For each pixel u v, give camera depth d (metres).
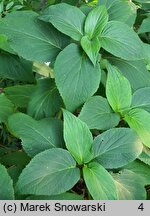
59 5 0.69
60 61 0.64
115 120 0.64
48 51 0.68
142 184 0.60
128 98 0.66
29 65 0.74
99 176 0.55
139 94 0.68
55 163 0.55
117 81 0.65
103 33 0.68
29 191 0.52
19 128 0.61
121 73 0.69
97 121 0.62
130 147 0.58
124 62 0.70
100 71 0.64
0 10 0.80
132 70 0.70
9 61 0.73
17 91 0.75
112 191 0.54
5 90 0.75
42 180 0.53
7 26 0.68
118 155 0.58
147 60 0.72
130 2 0.85
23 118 0.62
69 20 0.68
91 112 0.63
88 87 0.63
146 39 0.89
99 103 0.64
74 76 0.63
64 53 0.65
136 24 0.91
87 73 0.64
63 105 0.70
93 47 0.65
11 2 0.82
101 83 0.70
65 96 0.63
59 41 0.69
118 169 0.61
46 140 0.61
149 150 0.64
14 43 0.67
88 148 0.59
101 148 0.59
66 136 0.58
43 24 0.69
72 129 0.58
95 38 0.67
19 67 0.74
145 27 0.80
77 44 0.68
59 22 0.66
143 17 0.89
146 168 0.63
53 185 0.53
